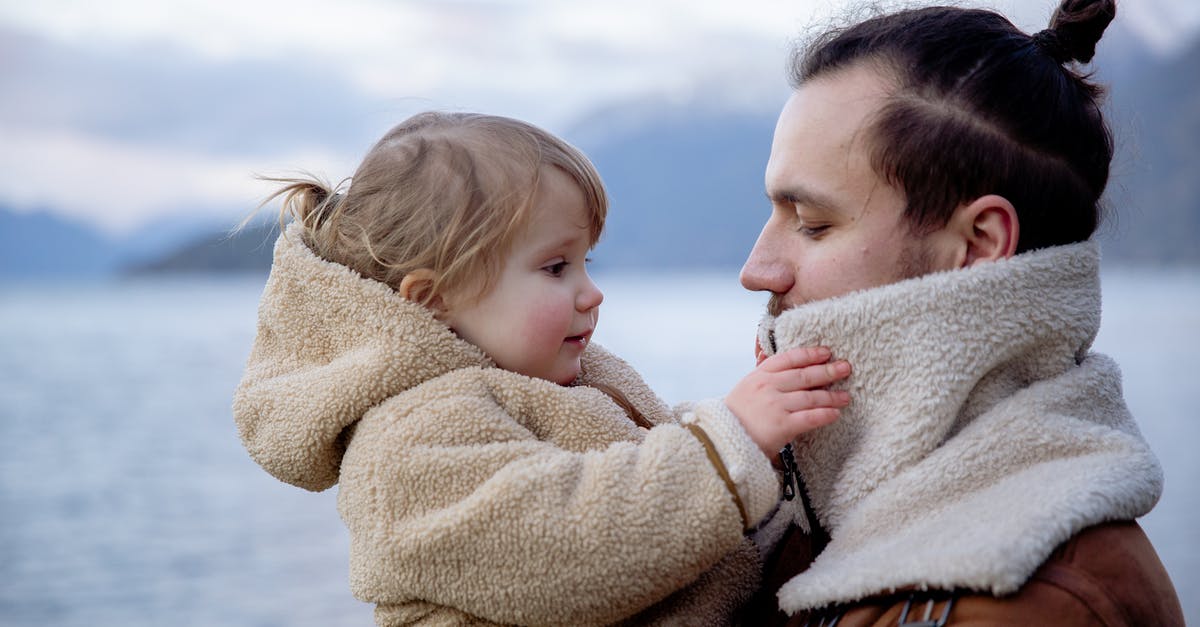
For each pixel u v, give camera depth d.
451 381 1.37
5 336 54.41
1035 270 1.18
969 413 1.22
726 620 1.34
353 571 1.34
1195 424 15.85
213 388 29.80
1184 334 36.53
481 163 1.48
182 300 118.44
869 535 1.15
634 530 1.19
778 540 1.46
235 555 11.10
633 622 1.31
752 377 1.29
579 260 1.56
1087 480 1.06
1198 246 114.00
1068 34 1.29
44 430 21.72
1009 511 1.05
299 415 1.39
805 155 1.28
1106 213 1.35
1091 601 0.98
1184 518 10.01
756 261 1.35
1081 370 1.22
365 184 1.53
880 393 1.22
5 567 11.02
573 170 1.53
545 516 1.20
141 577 10.32
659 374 24.03
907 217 1.23
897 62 1.25
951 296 1.17
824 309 1.23
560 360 1.53
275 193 1.60
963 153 1.20
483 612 1.23
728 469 1.20
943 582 1.00
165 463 17.73
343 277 1.43
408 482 1.28
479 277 1.46
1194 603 7.17
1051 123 1.22
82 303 110.12
